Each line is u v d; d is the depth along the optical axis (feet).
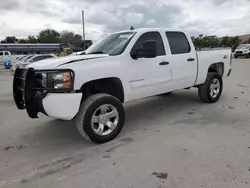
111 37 15.97
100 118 12.30
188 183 8.60
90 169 9.95
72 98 11.21
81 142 12.93
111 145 12.27
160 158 10.57
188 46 17.44
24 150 12.20
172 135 13.24
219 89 20.42
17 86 12.98
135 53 13.60
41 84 11.21
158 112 18.08
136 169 9.73
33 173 9.87
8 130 15.40
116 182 8.89
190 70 17.33
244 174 9.04
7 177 9.64
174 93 24.76
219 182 8.59
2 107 22.39
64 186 8.84
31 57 64.03
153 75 14.80
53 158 11.17
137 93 14.12
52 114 11.07
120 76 13.07
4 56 112.06
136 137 13.20
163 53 15.64
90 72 11.82
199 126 14.51
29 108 11.41
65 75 11.05
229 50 21.62
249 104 19.42
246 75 38.93
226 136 12.77
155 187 8.46
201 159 10.31
